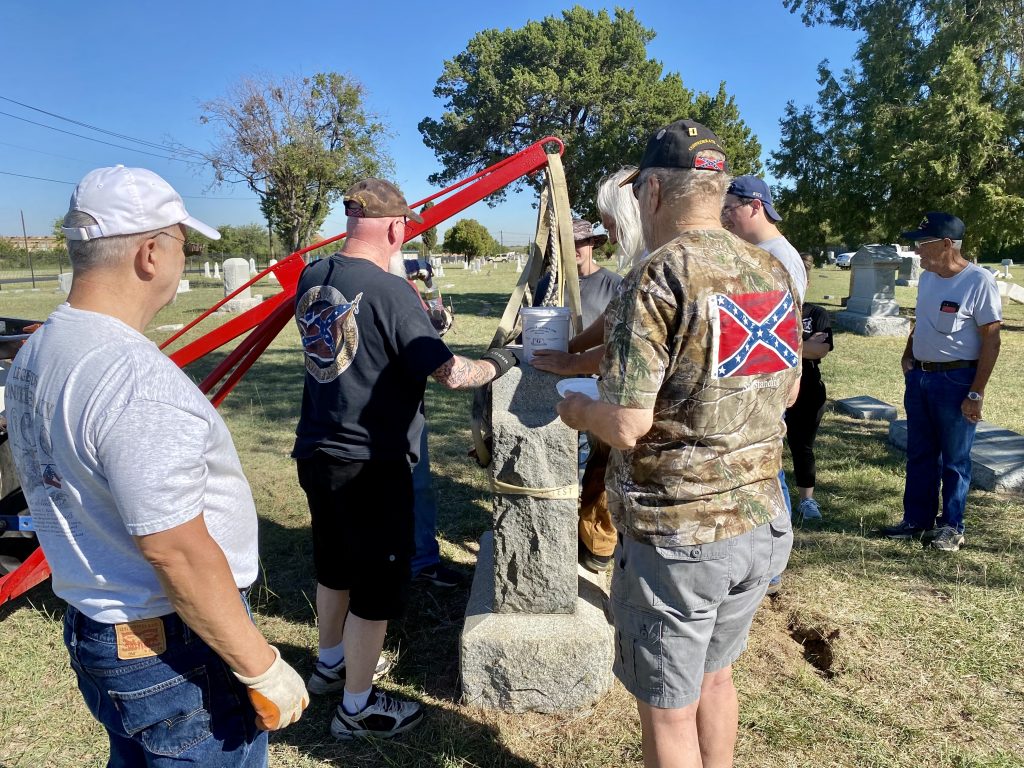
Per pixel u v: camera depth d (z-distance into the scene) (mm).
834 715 2682
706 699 2049
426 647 3176
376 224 2418
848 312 14133
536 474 2623
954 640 3123
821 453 5836
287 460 5898
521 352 2658
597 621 2764
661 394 1680
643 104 30125
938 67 14344
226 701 1469
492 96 31688
